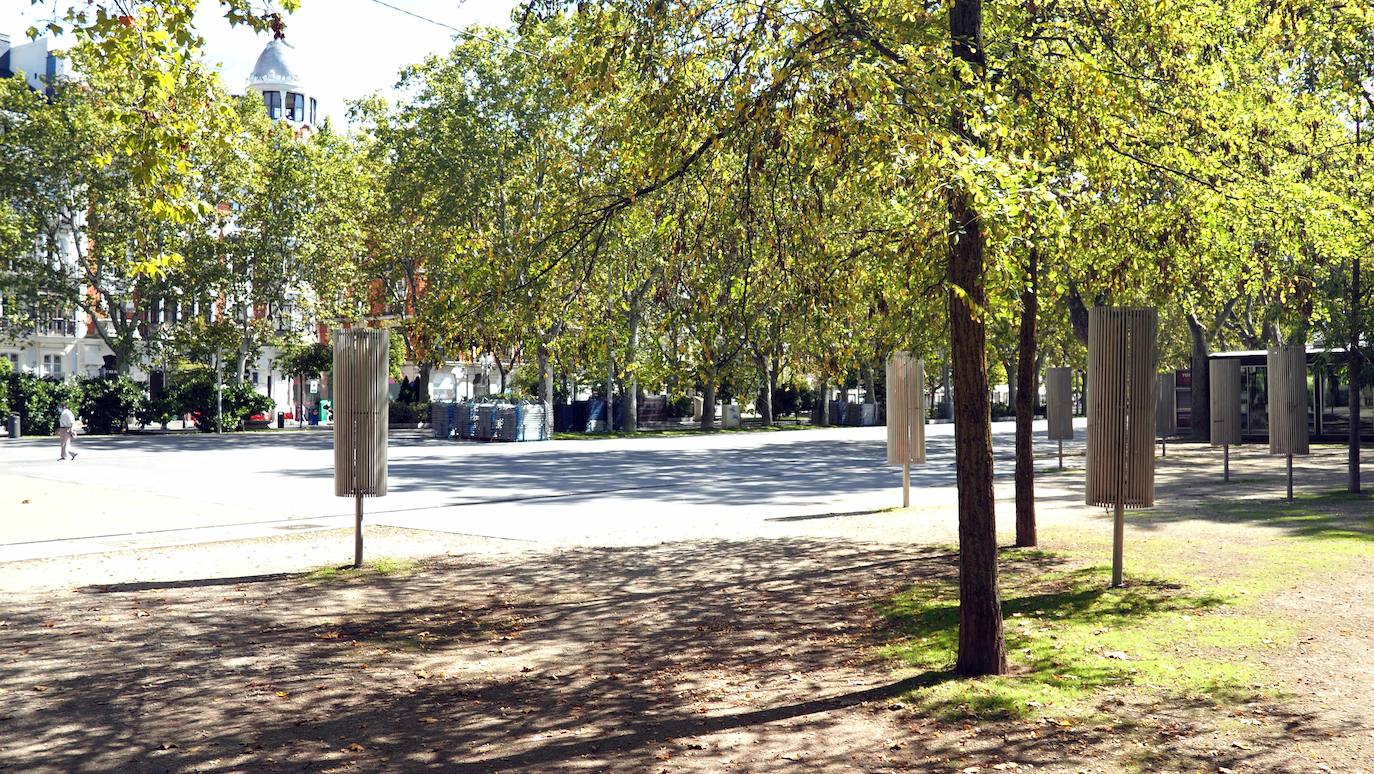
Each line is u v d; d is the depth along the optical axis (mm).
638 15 7695
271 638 8945
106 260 48594
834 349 8461
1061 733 6141
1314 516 15367
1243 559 11656
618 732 6387
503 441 44812
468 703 7047
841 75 6320
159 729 6473
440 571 12305
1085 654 7832
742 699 7047
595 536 15266
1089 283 11977
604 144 8320
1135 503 10375
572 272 8656
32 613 9883
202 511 18375
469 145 43281
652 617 9781
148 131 9461
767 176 7531
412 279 52000
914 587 10742
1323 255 10836
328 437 47219
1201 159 9219
